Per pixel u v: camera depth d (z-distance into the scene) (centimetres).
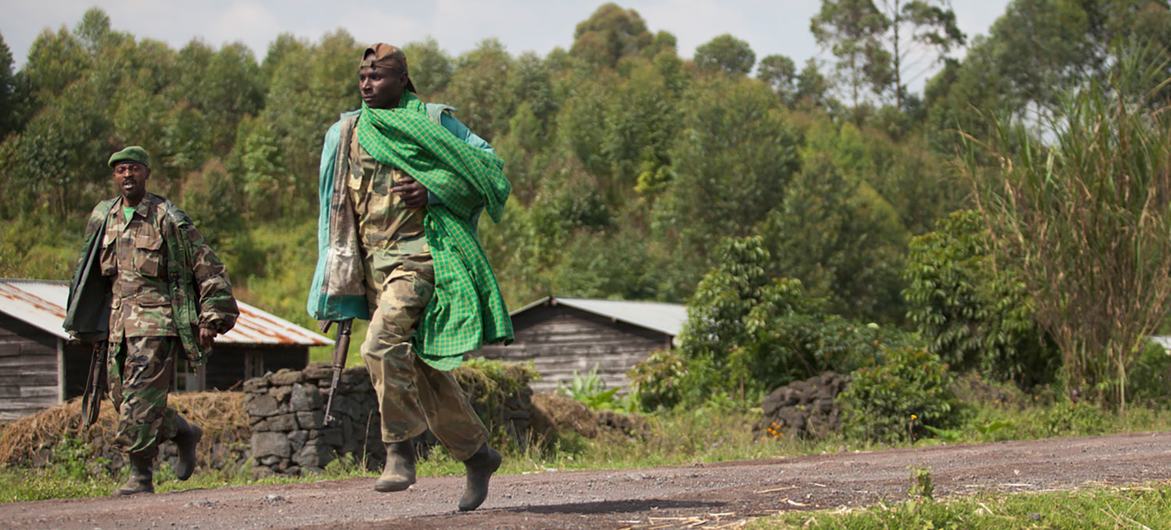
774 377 1966
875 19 8888
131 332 728
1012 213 1816
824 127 7725
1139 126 1748
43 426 1282
